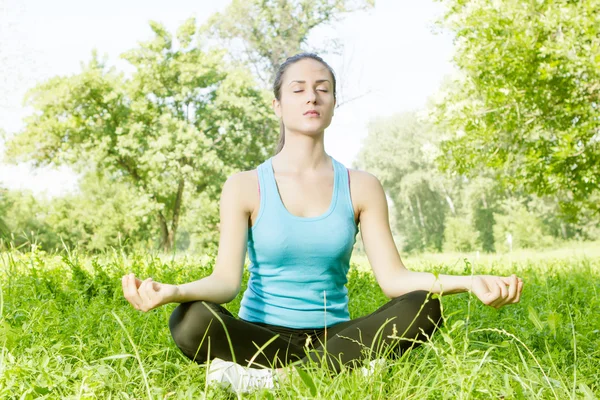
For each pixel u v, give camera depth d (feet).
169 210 122.72
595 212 47.67
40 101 113.60
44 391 6.62
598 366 9.02
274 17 108.17
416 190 207.92
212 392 7.17
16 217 116.57
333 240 8.89
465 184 185.16
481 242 160.56
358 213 9.47
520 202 156.97
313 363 7.50
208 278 8.46
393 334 7.95
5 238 19.22
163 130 111.45
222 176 113.91
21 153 113.70
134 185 118.62
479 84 45.83
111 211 127.13
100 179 121.08
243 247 8.93
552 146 42.83
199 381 7.97
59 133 113.29
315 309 8.93
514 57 41.29
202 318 7.89
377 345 8.16
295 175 9.25
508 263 38.22
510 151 47.24
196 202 122.52
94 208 128.98
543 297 14.94
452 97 48.34
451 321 10.03
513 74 42.11
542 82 41.29
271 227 8.87
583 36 38.63
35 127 113.80
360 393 6.81
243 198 9.03
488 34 42.52
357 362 8.13
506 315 13.10
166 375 8.45
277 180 9.21
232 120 115.34
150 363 8.76
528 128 44.14
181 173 108.88
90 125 114.52
